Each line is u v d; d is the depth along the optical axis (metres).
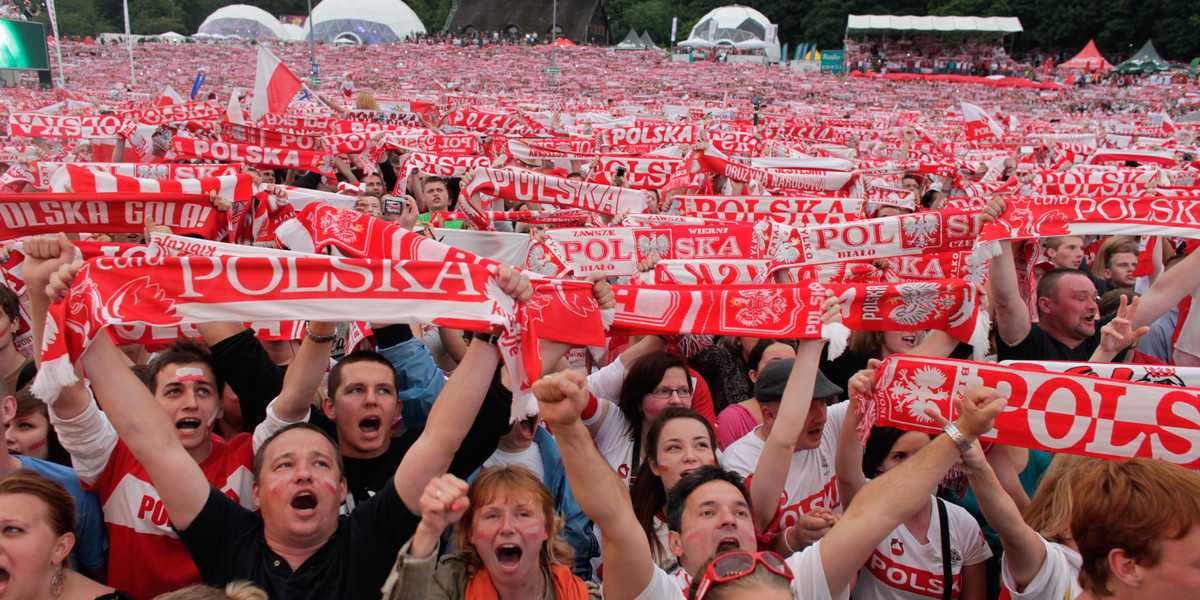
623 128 12.42
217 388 3.94
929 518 3.58
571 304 3.47
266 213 5.22
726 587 2.47
